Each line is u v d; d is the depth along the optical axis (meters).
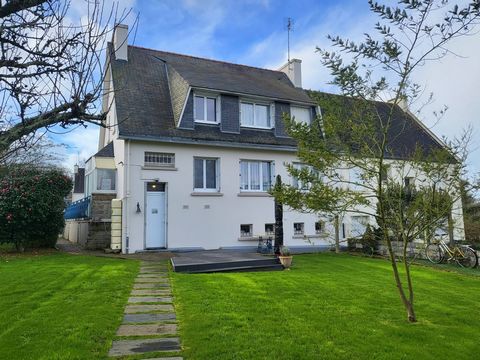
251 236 17.69
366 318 6.86
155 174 15.87
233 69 23.00
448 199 7.06
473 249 14.02
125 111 16.06
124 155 15.41
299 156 6.86
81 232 19.88
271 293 8.48
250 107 18.64
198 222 16.52
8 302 7.31
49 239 16.19
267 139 18.33
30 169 13.94
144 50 20.48
